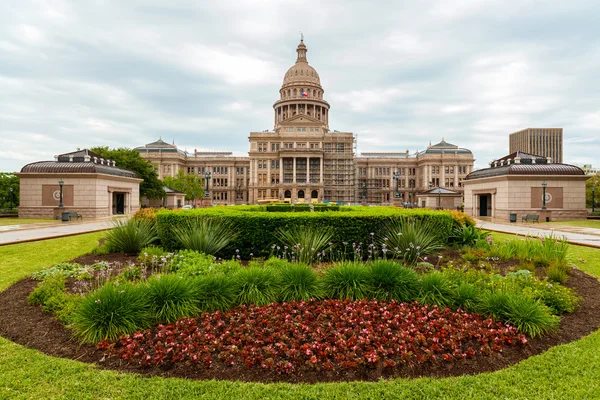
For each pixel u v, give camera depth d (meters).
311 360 5.01
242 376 4.86
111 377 4.77
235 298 7.03
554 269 9.09
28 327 6.27
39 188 34.97
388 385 4.64
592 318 6.83
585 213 34.16
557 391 4.48
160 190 56.31
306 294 7.23
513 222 31.45
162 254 10.41
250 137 99.88
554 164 35.62
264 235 11.48
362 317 6.35
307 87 114.94
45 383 4.64
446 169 100.06
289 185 93.38
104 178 36.22
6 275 9.55
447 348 5.50
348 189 96.69
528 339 5.90
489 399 4.36
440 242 12.63
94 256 12.04
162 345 5.44
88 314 5.82
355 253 10.85
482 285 7.70
